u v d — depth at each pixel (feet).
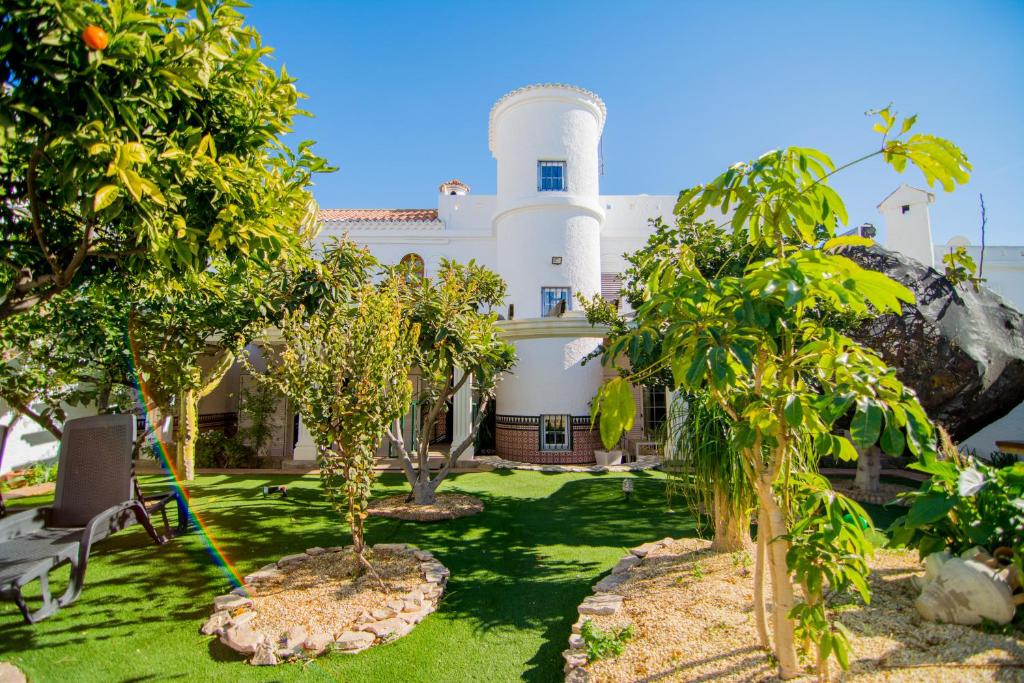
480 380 31.65
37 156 11.06
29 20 9.40
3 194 14.57
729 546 18.83
